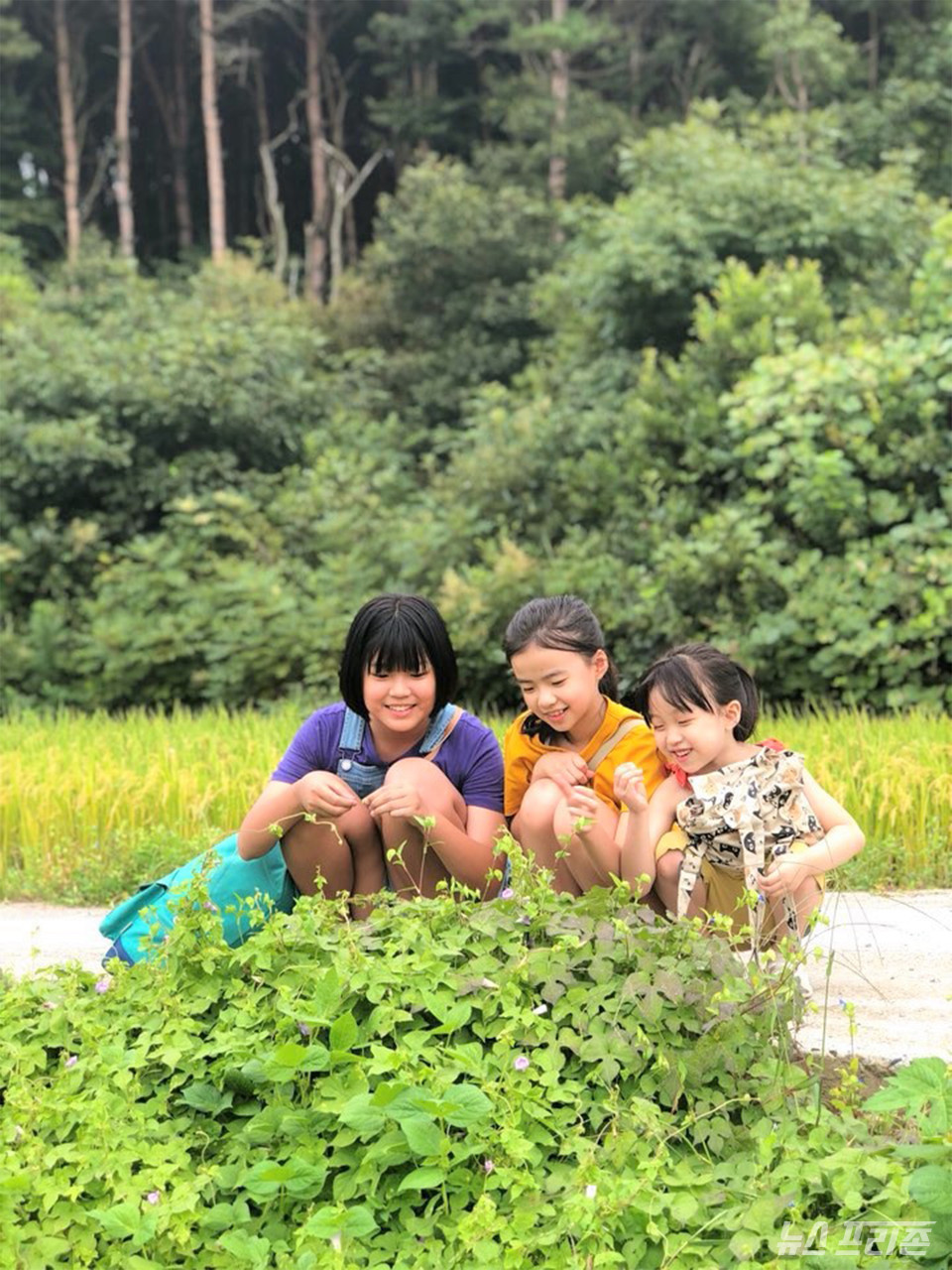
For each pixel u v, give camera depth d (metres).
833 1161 2.65
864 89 25.56
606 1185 2.57
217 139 27.48
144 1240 2.51
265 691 11.38
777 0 24.86
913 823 5.90
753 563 9.85
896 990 4.06
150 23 31.27
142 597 12.08
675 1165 2.72
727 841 3.69
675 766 3.79
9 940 5.15
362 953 3.02
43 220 28.61
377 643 3.66
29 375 13.28
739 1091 2.91
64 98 28.53
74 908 5.80
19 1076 2.96
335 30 29.91
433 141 28.83
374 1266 2.53
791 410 10.19
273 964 3.11
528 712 3.96
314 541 12.87
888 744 6.66
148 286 21.53
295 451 14.60
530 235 20.33
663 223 12.87
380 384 19.22
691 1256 2.49
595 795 3.52
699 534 10.45
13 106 29.52
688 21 26.34
